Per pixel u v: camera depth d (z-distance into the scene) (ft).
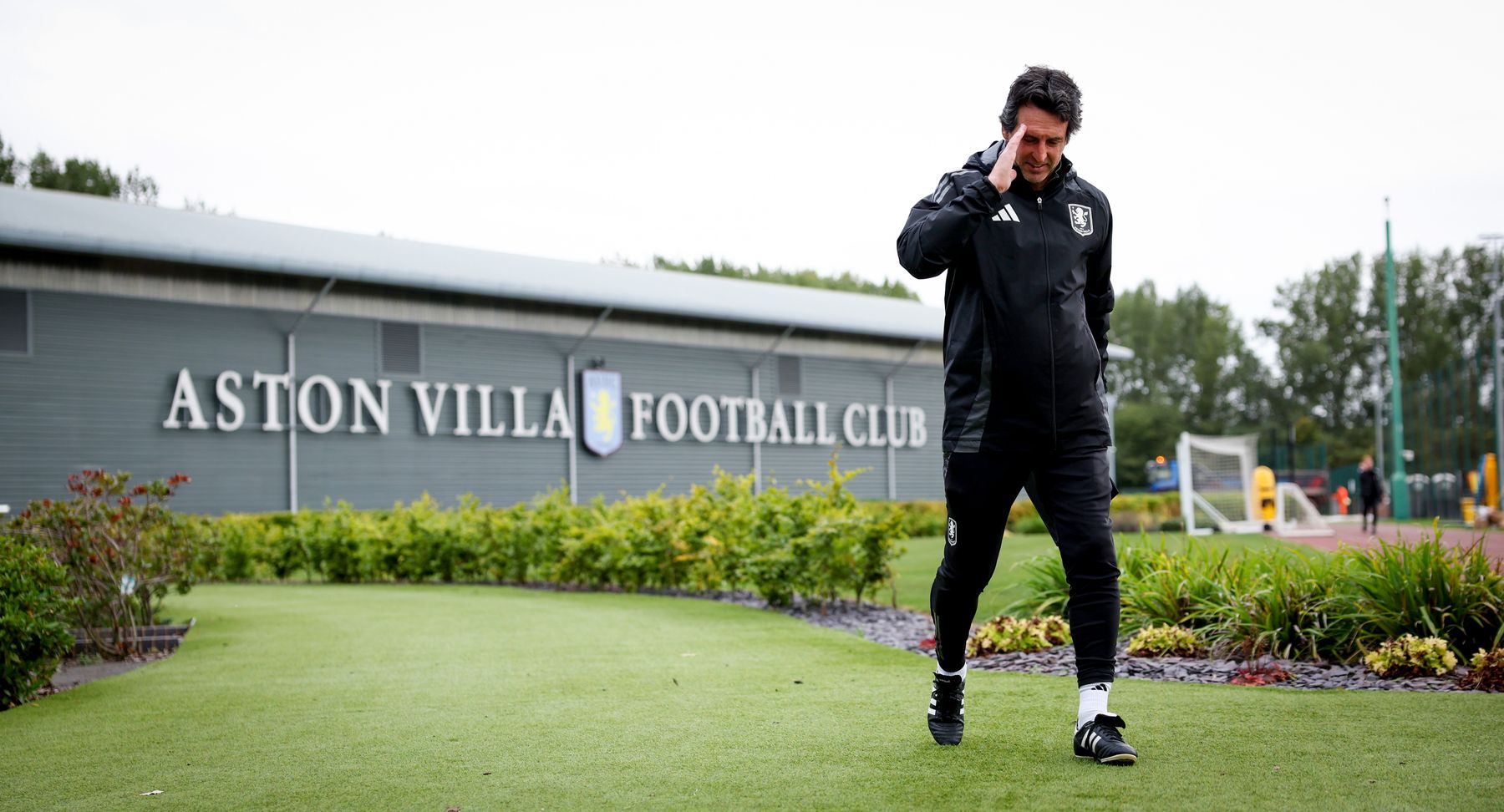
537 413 75.36
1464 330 202.39
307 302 65.77
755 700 12.71
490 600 31.35
